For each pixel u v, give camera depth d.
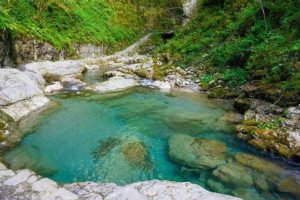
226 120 8.33
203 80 12.61
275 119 7.06
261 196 4.84
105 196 4.36
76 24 21.11
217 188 5.06
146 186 4.60
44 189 4.52
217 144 6.75
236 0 19.02
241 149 6.53
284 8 12.76
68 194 4.41
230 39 15.00
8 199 4.25
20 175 4.88
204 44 17.06
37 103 8.80
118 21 28.22
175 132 7.48
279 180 5.30
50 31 17.97
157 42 28.52
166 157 6.17
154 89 11.90
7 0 15.75
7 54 13.55
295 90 7.53
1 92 8.02
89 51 21.41
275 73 8.89
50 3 19.23
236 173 5.51
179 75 13.91
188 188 4.56
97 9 25.92
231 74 11.78
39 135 7.02
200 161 5.98
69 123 7.84
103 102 9.90
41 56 16.42
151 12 32.09
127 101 10.12
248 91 9.10
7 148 6.30
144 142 6.88
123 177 5.42
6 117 7.25
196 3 27.55
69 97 10.33
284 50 9.82
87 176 5.42
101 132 7.38
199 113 8.95
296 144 6.04
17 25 14.97
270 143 6.32
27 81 9.45
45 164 5.77
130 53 25.05
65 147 6.49
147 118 8.48
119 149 6.48
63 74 13.94
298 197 4.82
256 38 12.84
